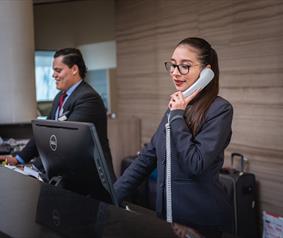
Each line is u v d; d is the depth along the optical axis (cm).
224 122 156
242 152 337
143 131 467
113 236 85
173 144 159
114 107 559
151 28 441
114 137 452
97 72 591
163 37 424
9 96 365
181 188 160
